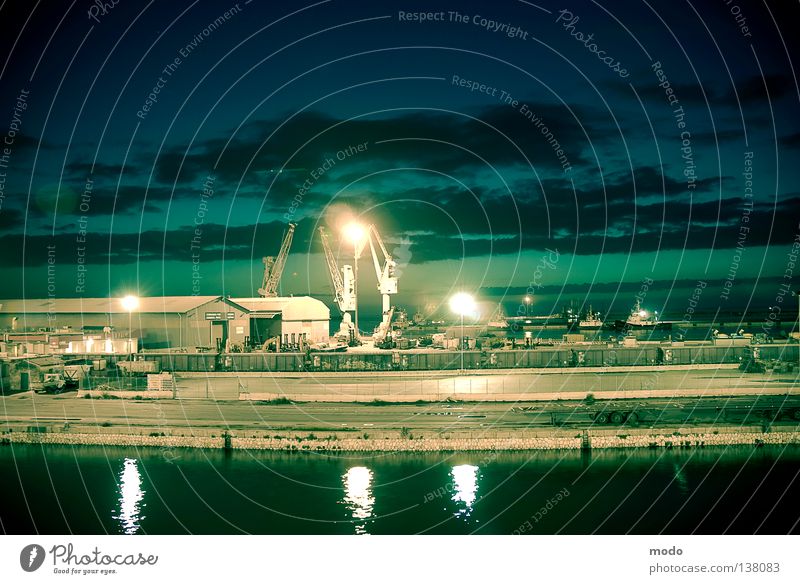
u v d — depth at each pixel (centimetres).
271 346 14012
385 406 9138
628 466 7269
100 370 10881
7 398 9838
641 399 9212
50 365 10944
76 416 8719
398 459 7494
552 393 9250
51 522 6297
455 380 10894
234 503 6581
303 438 7731
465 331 19712
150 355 11956
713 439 7731
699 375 11075
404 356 11888
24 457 7744
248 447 7800
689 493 6694
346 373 11556
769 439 7750
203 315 14238
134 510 6512
